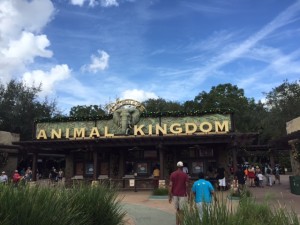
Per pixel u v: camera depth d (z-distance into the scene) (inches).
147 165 885.8
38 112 1517.0
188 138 780.0
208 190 295.9
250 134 747.4
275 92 1542.8
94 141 828.0
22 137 1477.6
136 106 873.5
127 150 904.3
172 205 553.6
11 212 164.2
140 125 840.9
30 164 1481.3
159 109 2260.1
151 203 585.0
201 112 832.3
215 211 155.1
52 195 200.8
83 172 924.0
